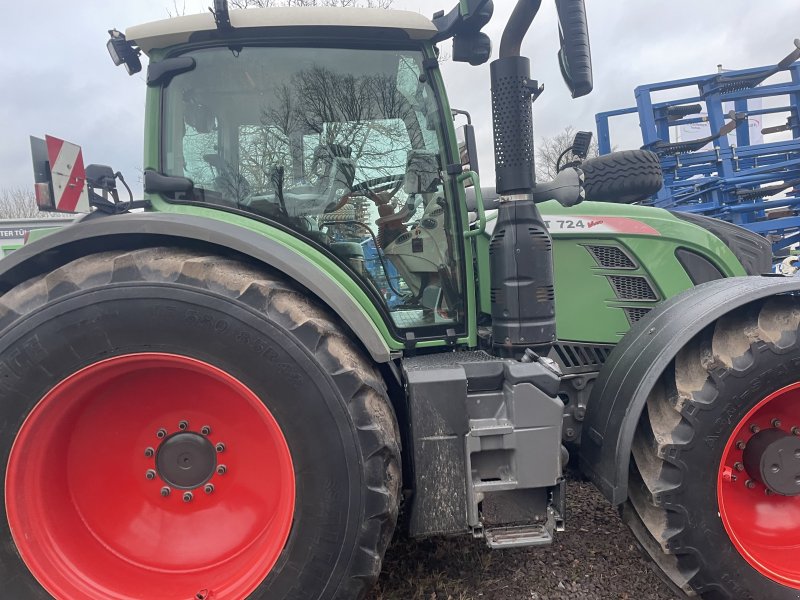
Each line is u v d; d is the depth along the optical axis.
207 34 2.02
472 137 2.54
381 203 2.17
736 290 1.98
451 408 1.81
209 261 1.73
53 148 1.67
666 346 1.93
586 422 2.18
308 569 1.69
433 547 2.40
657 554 1.99
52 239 1.74
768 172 5.97
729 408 1.86
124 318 1.65
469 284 2.23
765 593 1.90
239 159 2.09
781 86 6.23
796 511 2.05
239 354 1.67
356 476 1.69
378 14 2.04
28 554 1.67
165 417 1.86
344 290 1.87
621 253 2.57
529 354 1.99
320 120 2.12
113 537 1.84
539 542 1.85
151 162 2.05
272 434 1.74
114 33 2.14
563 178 2.19
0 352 1.62
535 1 1.87
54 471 1.76
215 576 1.80
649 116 6.24
